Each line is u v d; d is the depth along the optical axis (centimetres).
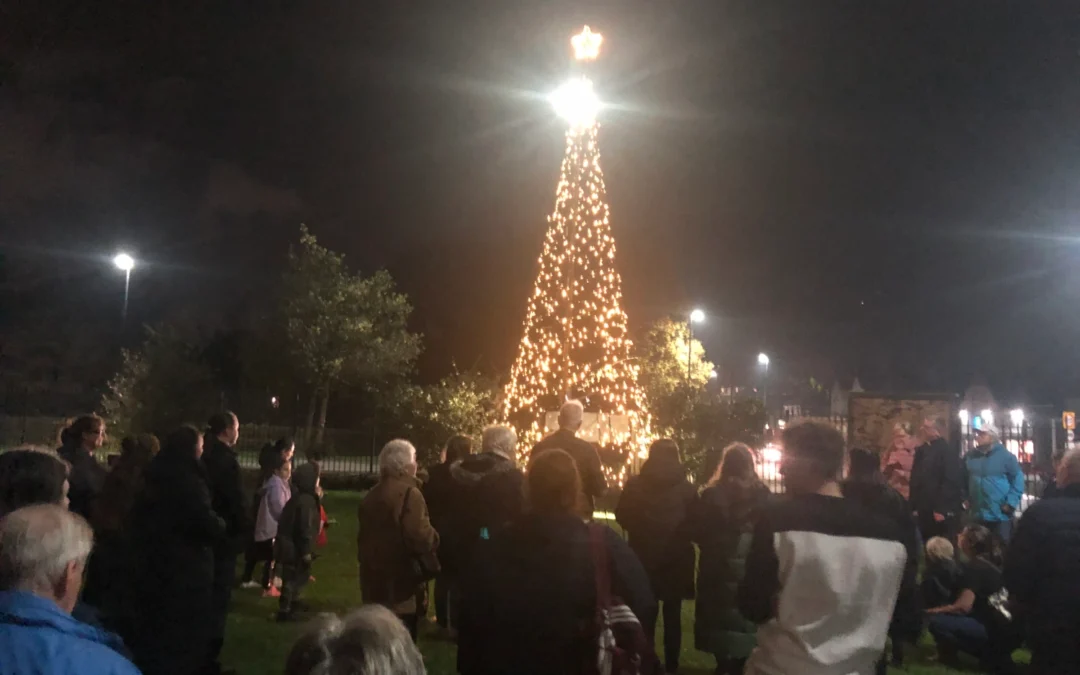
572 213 1853
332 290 2792
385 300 2916
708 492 652
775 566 329
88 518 594
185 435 560
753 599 332
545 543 347
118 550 544
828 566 321
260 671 680
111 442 2420
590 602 340
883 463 1130
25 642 226
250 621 847
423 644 776
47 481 380
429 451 2052
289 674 204
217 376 2880
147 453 610
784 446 359
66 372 3166
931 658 823
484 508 606
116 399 2553
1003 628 758
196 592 542
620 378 1942
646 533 658
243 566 1229
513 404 1973
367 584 625
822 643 320
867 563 322
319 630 209
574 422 659
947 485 1003
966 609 783
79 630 238
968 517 1056
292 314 2772
